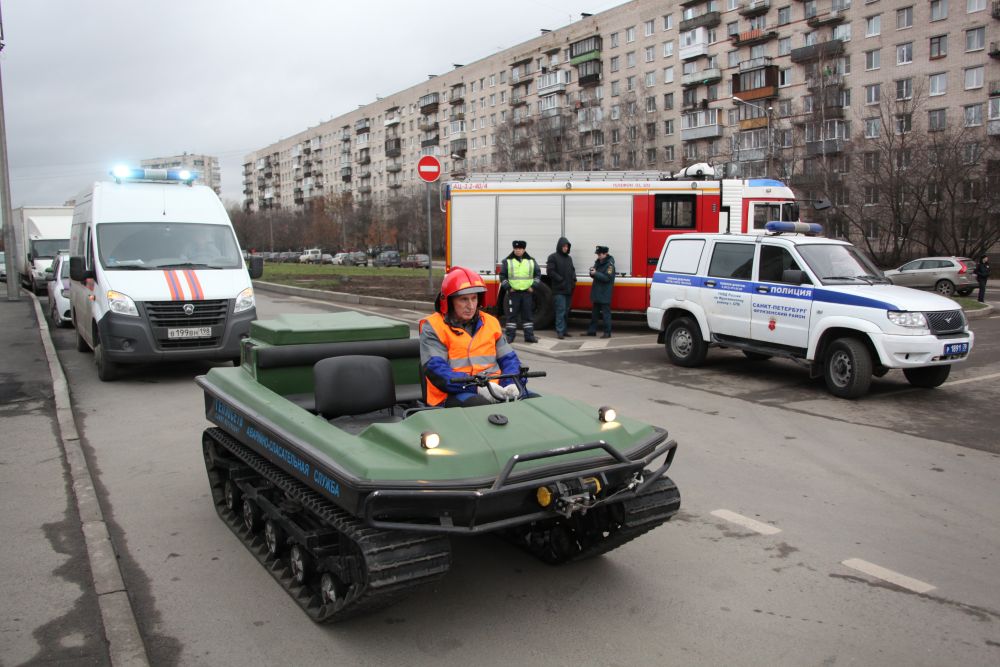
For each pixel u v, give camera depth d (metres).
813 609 3.88
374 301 19.52
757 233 11.09
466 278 4.70
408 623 3.70
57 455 6.37
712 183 14.27
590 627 3.67
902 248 42.22
